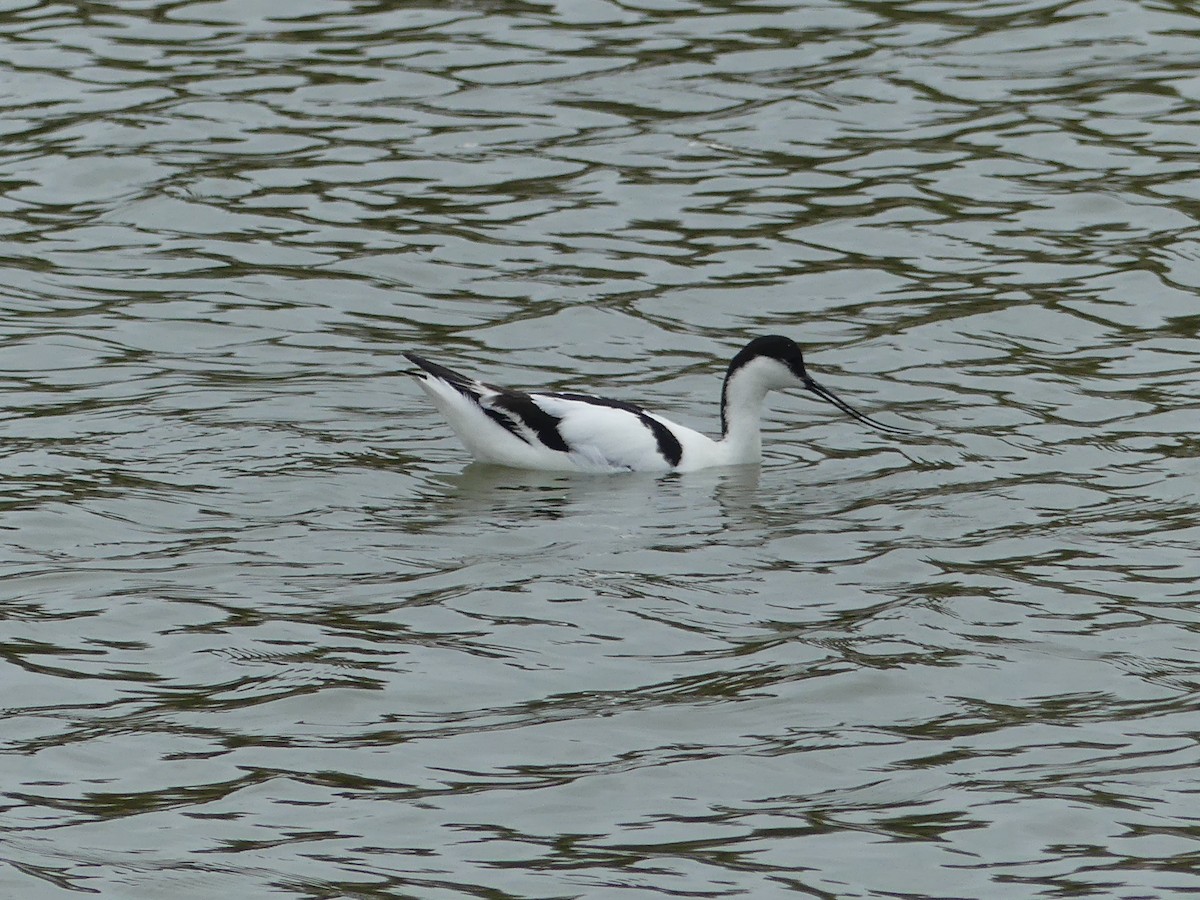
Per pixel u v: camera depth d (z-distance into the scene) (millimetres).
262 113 24188
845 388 18172
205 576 13695
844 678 12227
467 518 15008
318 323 19438
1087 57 25984
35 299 19797
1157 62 25797
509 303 19938
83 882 9844
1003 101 24641
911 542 14570
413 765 11125
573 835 10414
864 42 26438
